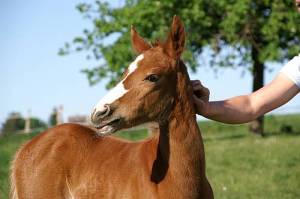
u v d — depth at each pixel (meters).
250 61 21.20
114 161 5.41
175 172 4.73
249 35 20.66
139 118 4.61
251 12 20.17
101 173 5.44
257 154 13.55
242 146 14.97
